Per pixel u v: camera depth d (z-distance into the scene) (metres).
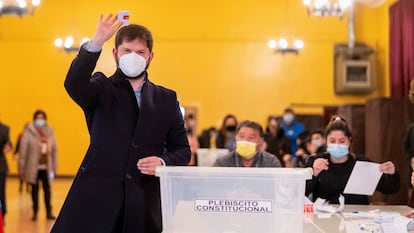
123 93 1.88
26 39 12.22
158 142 1.91
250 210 1.66
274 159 3.43
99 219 1.79
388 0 10.84
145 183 1.88
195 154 5.63
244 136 3.29
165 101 1.96
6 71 12.24
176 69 12.01
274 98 11.85
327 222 2.46
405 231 2.20
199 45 12.01
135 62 1.83
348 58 11.33
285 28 11.86
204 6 12.03
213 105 11.94
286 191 1.65
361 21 11.70
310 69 11.80
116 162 1.83
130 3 12.05
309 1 9.62
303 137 7.21
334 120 3.24
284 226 1.65
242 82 11.94
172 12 12.05
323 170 3.23
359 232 2.19
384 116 6.68
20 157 6.80
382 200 5.63
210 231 1.67
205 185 1.67
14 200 8.77
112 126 1.84
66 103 12.16
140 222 1.82
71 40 10.36
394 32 9.55
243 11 11.98
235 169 1.66
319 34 11.80
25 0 9.16
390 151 6.62
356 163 2.98
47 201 6.96
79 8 12.08
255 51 11.93
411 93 3.20
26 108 12.21
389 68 10.17
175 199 1.69
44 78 12.22
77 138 12.11
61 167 12.12
